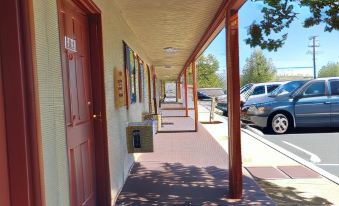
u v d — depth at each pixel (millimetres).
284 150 8516
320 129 12500
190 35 8430
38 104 2240
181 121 16016
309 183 5641
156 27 7391
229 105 4984
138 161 7309
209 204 4660
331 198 4887
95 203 4293
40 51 2361
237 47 4926
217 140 10188
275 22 4457
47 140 2430
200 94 37188
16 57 2084
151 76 14461
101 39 4285
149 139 6105
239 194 4883
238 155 4902
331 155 8156
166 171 6453
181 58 13391
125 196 5043
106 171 4359
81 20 3963
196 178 5949
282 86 12734
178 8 5820
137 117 8367
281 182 5707
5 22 2078
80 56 3854
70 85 3402
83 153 3838
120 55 5836
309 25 4332
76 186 3492
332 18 4219
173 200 4836
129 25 7078
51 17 2619
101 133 4309
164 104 30594
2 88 2086
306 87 11906
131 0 5309
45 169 2367
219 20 6254
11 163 2100
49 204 2424
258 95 14047
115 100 5172
